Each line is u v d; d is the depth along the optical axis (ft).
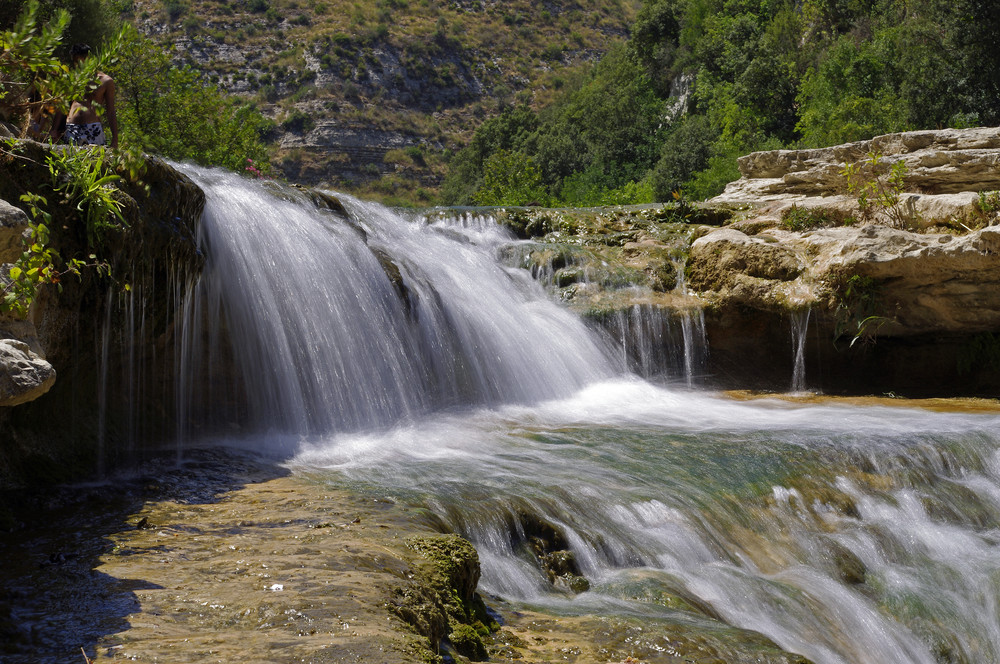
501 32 425.69
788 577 20.08
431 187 343.67
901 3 137.90
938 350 40.55
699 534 20.49
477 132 301.84
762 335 41.52
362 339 30.48
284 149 348.38
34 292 14.43
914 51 113.19
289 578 13.14
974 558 22.49
